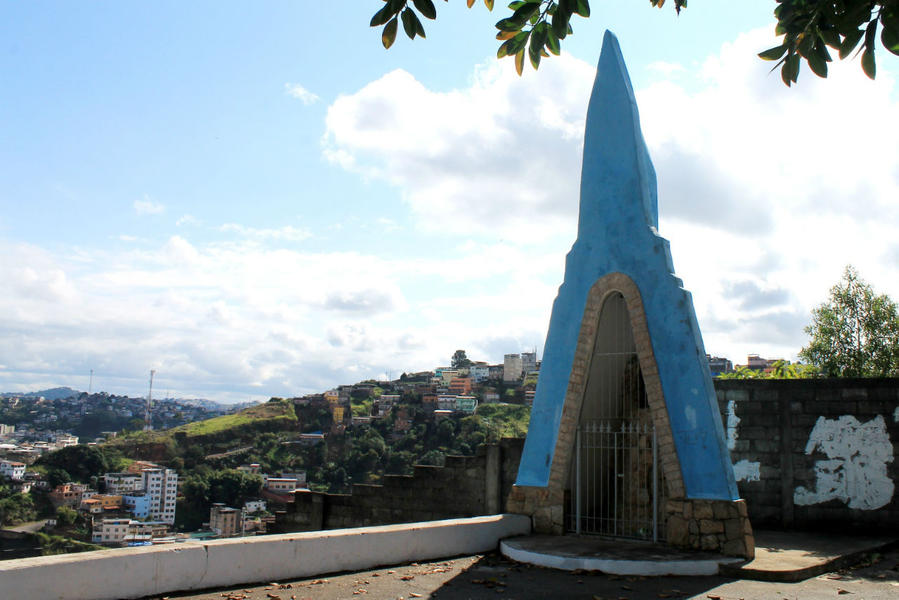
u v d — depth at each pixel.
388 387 181.88
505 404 134.62
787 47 5.30
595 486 13.21
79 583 7.29
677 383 11.40
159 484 101.75
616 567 10.12
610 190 12.91
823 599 8.50
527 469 13.00
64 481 96.38
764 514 14.53
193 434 141.50
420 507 16.66
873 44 4.74
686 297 11.59
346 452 125.19
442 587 9.19
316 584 9.05
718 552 10.59
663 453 11.34
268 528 18.77
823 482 14.17
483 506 15.84
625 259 12.41
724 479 10.73
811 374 24.80
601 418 13.48
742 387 15.02
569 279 13.20
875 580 9.77
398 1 4.99
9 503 79.25
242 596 8.24
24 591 6.83
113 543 70.19
